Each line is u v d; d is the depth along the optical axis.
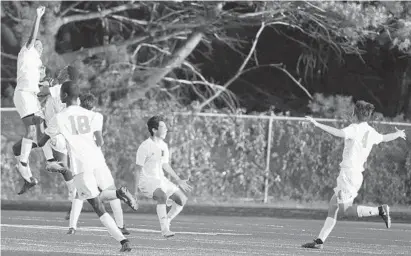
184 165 60.59
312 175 61.12
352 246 33.50
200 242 33.12
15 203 56.66
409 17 64.75
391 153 60.47
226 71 85.69
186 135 60.78
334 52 81.88
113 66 70.38
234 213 55.22
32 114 34.88
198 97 82.44
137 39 73.00
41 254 27.44
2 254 27.33
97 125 28.52
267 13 68.38
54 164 30.27
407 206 60.72
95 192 28.08
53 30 67.00
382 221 53.78
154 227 41.25
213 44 83.94
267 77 85.88
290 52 85.25
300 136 61.25
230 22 71.88
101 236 34.62
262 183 61.28
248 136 61.41
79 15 71.06
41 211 54.94
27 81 34.84
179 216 53.19
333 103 64.19
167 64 73.62
